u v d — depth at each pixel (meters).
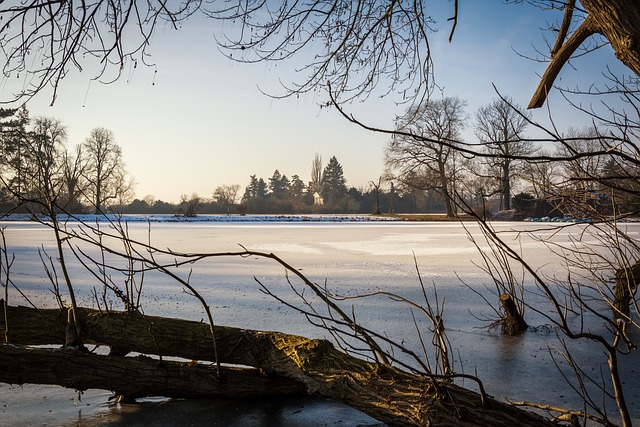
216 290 9.34
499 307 7.77
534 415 3.25
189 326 4.33
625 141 2.08
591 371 5.17
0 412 4.10
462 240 22.05
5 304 4.57
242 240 21.38
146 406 4.24
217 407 4.23
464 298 8.70
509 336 6.48
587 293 9.00
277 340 4.14
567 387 4.72
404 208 91.69
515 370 5.17
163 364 4.18
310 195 107.88
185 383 4.16
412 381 3.47
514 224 35.19
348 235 25.62
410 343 6.04
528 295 9.05
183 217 54.38
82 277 10.84
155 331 4.27
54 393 4.54
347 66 5.16
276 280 10.54
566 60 3.37
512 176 2.87
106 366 4.06
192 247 17.70
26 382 3.98
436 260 14.11
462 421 3.13
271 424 3.90
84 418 3.99
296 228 33.62
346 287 9.70
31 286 9.57
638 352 5.81
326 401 4.38
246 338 4.21
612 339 6.38
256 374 4.30
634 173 2.84
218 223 43.31
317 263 13.48
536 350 5.88
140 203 92.25
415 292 9.21
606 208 3.41
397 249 17.61
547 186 3.21
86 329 4.38
